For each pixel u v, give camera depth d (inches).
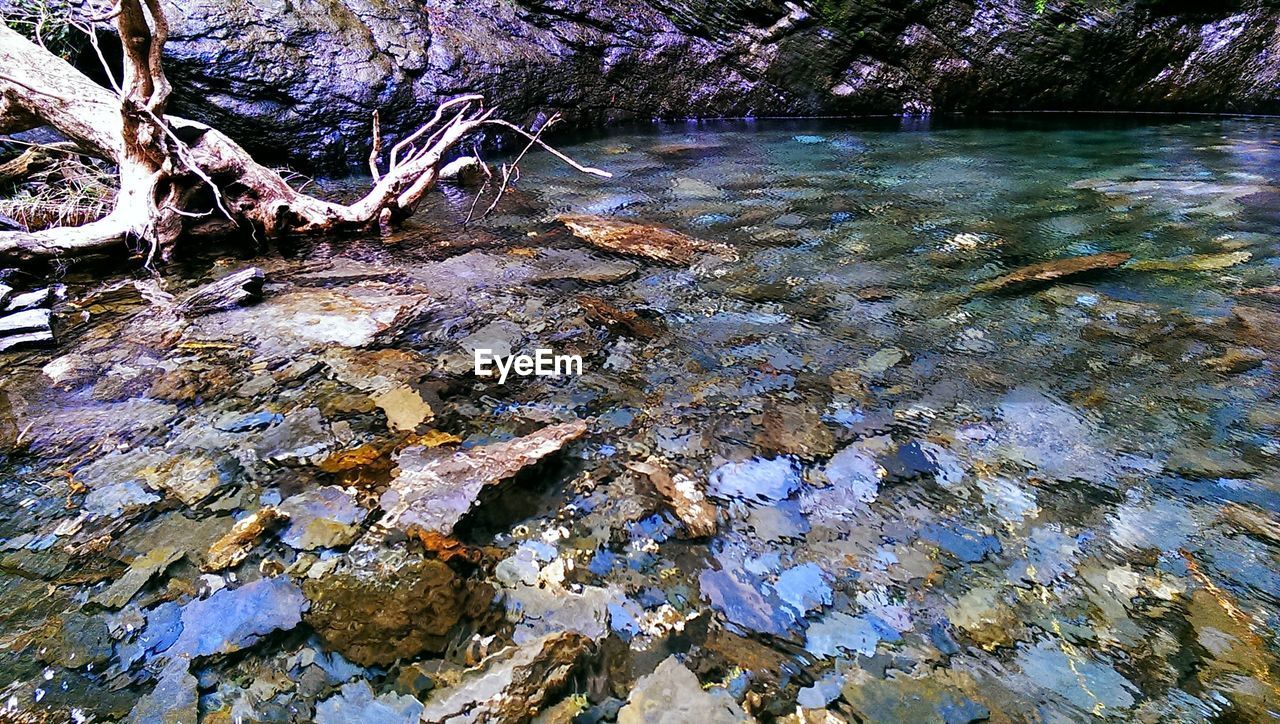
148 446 88.3
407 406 98.4
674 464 86.5
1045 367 108.6
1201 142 290.0
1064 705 56.1
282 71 240.5
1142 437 90.5
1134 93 367.2
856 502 79.8
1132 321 123.1
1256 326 119.3
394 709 55.6
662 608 65.9
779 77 367.6
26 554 70.3
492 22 307.3
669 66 354.0
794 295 136.4
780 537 74.7
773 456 88.0
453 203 205.8
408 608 64.7
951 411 97.2
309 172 253.6
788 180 231.6
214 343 115.7
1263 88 350.0
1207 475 83.0
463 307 131.3
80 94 156.6
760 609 65.9
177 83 228.4
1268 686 57.1
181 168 154.7
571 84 326.6
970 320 124.9
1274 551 71.1
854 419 95.7
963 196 208.7
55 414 94.7
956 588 67.8
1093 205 196.7
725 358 112.4
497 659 59.9
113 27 218.2
